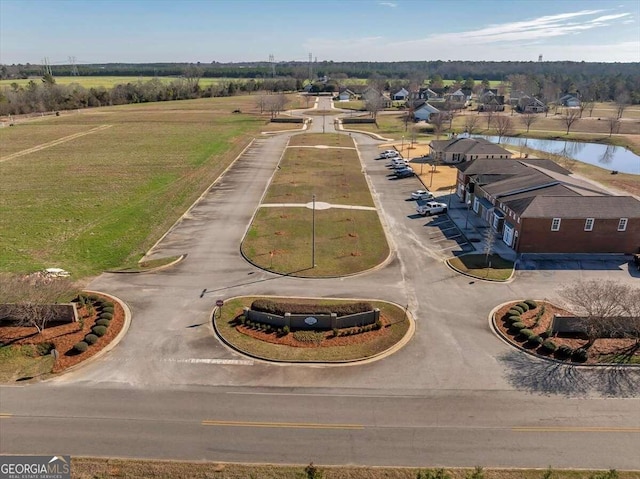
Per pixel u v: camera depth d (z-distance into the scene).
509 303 35.47
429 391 26.05
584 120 136.25
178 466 20.95
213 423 23.59
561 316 31.03
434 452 21.92
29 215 55.12
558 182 48.19
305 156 89.56
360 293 36.94
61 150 94.06
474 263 42.28
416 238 48.38
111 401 25.08
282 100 151.62
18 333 30.95
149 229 51.06
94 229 50.59
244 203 60.19
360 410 24.56
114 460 21.23
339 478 20.38
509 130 120.19
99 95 182.62
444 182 70.12
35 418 23.83
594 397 25.70
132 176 73.12
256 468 20.89
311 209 57.59
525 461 21.42
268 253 44.56
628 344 30.58
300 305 33.22
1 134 114.06
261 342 30.36
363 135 115.38
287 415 24.17
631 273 40.41
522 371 27.83
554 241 43.34
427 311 34.38
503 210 47.72
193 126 125.12
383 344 30.25
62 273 39.81
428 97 195.00
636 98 181.88
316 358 28.80
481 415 24.30
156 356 28.95
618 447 22.30
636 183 71.25
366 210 57.47
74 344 29.81
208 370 27.72
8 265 41.09
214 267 41.66
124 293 36.81
